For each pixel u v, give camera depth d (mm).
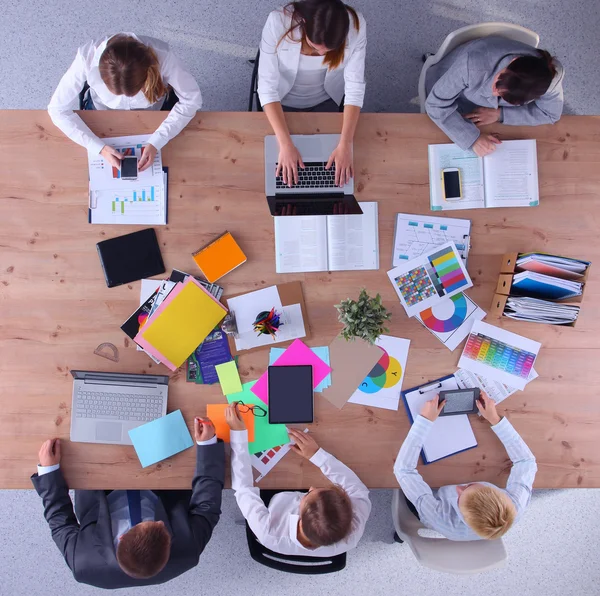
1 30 2516
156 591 2477
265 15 2576
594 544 2578
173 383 1811
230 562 2496
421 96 2051
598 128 1889
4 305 1793
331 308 1852
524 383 1865
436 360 1863
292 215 1785
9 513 2473
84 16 2535
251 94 2111
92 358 1807
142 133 1816
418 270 1865
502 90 1600
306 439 1775
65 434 1782
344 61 1830
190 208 1831
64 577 2477
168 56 1715
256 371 1827
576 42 2637
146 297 1822
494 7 2625
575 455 1854
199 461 1757
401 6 2594
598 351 1881
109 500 1901
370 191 1863
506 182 1870
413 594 2527
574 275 1751
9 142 1793
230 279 1839
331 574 2520
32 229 1803
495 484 1843
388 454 1829
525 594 2549
